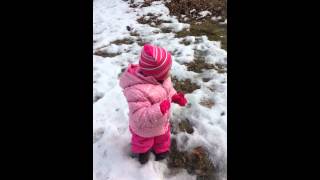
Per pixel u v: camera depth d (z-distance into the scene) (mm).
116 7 5676
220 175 2277
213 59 3520
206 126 2609
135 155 2414
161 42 4031
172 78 3268
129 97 2010
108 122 2754
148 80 2010
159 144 2312
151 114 1946
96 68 3572
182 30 4316
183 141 2535
